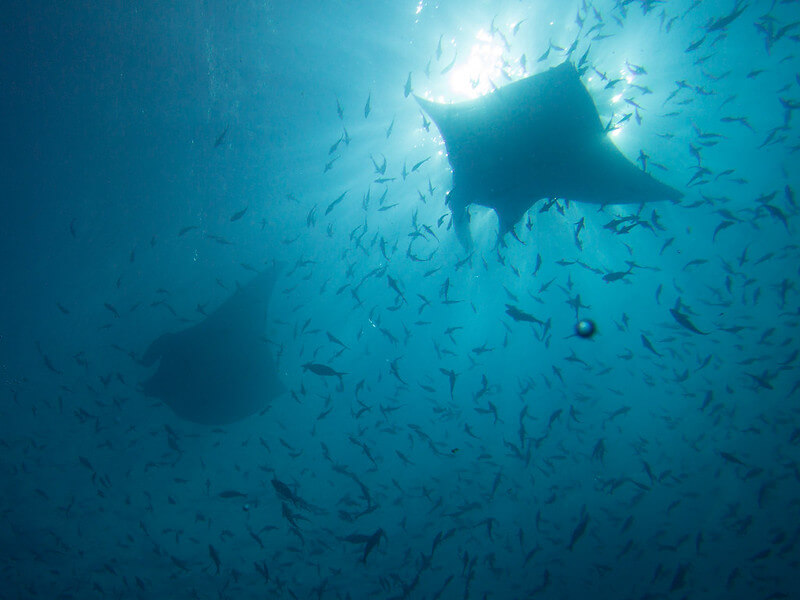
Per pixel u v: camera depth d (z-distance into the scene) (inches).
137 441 317.7
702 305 360.5
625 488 273.7
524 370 362.0
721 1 263.7
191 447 312.0
